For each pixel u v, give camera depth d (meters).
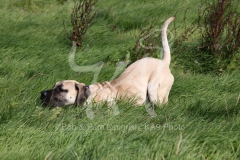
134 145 9.63
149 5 25.05
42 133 10.07
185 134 10.07
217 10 18.12
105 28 20.94
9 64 15.16
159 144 9.54
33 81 13.47
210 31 17.97
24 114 10.88
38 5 26.09
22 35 18.33
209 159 9.54
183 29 21.38
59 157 9.10
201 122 11.09
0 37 17.80
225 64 17.05
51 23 21.11
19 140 9.80
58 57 16.34
